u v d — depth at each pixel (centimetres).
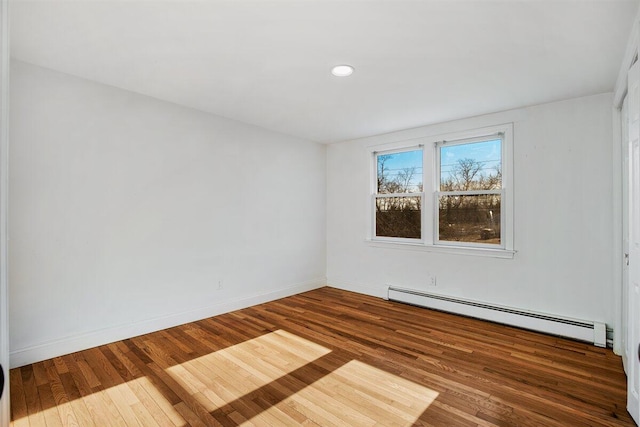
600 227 307
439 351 287
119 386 229
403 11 181
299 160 485
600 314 306
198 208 364
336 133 461
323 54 233
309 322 360
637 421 182
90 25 197
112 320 300
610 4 173
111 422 191
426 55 233
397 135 449
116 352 281
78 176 279
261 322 359
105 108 293
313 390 225
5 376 73
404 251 442
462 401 212
